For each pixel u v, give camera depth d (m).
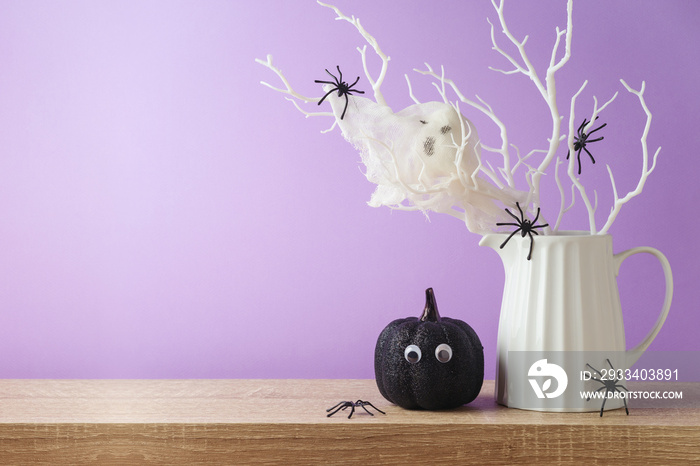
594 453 0.97
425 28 1.55
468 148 1.03
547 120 1.54
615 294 1.05
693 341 1.53
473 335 1.05
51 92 1.60
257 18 1.58
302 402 1.09
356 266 1.58
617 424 0.97
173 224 1.60
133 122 1.60
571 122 1.06
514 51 1.54
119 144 1.60
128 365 1.60
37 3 1.59
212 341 1.59
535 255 1.03
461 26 1.55
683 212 1.52
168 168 1.59
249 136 1.58
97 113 1.60
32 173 1.60
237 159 1.59
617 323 1.04
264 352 1.59
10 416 1.02
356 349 1.58
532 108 1.54
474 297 1.56
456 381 1.01
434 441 0.98
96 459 0.99
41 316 1.60
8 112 1.60
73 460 0.99
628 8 1.53
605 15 1.53
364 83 1.56
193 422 0.99
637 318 1.54
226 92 1.58
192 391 1.15
